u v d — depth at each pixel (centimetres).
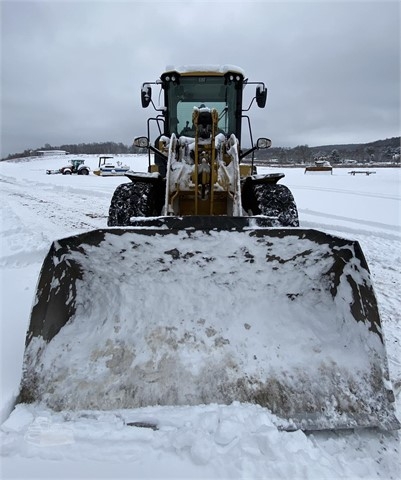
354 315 197
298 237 202
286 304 219
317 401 177
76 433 163
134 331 207
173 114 426
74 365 191
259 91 419
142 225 210
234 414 169
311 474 148
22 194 1302
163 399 178
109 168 2842
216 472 149
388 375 179
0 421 173
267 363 193
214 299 217
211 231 204
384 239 623
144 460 155
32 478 147
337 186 1572
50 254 196
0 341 252
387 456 164
